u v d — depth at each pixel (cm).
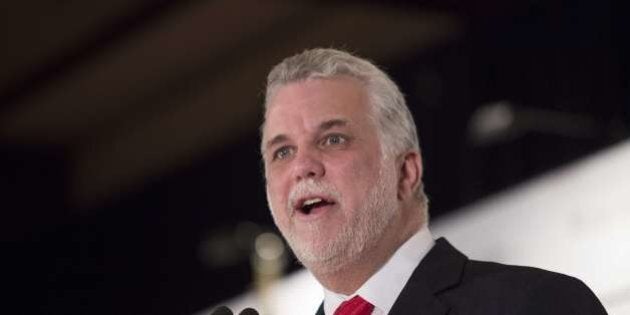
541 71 930
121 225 1549
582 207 728
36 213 1631
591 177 732
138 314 1470
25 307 1593
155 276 1464
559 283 448
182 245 1438
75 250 1584
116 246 1544
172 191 1491
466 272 475
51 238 1617
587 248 716
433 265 482
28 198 1631
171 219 1477
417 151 515
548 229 746
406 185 509
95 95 1526
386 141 502
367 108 502
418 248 496
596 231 714
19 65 1468
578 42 905
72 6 1330
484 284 459
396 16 1184
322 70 505
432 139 1030
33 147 1642
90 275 1555
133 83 1492
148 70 1458
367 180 489
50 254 1606
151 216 1512
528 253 757
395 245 495
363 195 487
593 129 866
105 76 1477
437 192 1009
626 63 868
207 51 1400
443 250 491
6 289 1598
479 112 984
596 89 880
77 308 1548
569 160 870
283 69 510
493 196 834
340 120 494
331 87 501
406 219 504
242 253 1271
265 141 504
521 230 767
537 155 894
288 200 488
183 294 1395
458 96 1018
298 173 485
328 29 1277
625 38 873
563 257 730
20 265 1611
